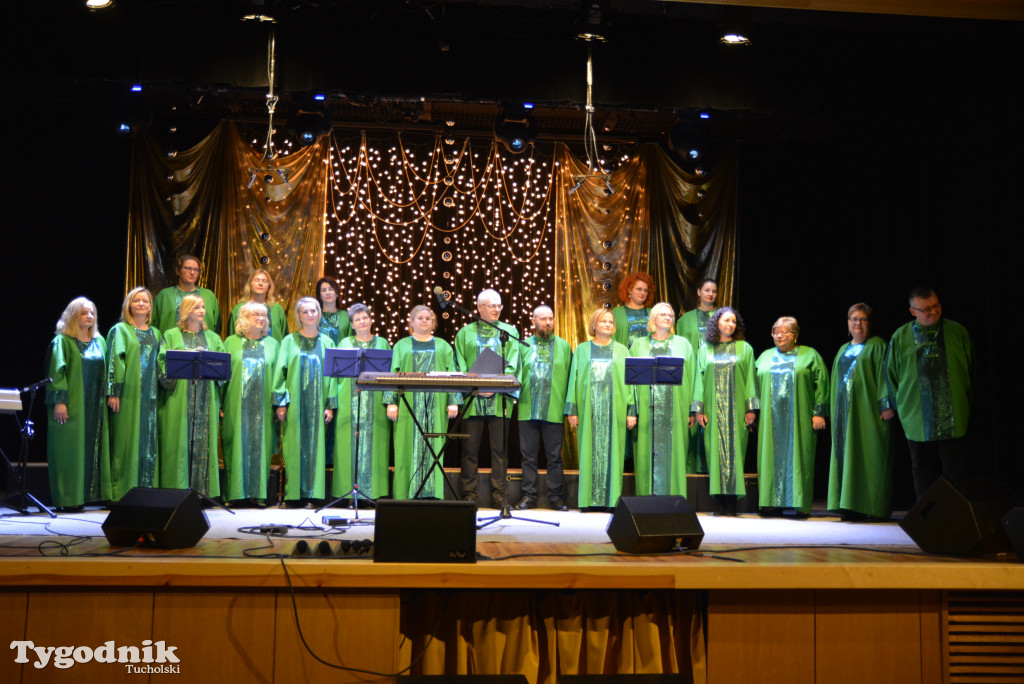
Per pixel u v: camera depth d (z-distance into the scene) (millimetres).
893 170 8281
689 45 7668
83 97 7840
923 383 6688
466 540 4098
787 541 5219
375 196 8766
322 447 7258
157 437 6984
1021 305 7078
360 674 4051
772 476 7160
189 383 6965
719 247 8625
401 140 8820
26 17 7172
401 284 8734
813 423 7195
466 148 8867
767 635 4258
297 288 8430
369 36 7375
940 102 7723
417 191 8812
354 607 4074
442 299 5504
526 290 8812
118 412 6863
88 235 8328
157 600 4031
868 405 6953
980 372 7430
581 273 8742
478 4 7492
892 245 8258
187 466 6914
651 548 4555
